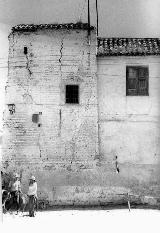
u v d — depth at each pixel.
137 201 20.44
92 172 20.66
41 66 21.34
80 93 21.14
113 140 20.88
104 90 21.19
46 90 21.20
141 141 20.84
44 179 20.64
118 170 20.64
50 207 20.30
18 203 18.83
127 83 21.25
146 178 20.56
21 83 21.31
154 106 21.00
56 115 21.02
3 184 20.44
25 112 21.11
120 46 21.72
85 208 19.91
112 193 20.52
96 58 21.36
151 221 16.19
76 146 20.81
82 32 21.50
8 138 20.98
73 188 20.58
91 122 20.94
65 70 21.28
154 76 21.19
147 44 21.94
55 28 21.44
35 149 20.86
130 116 21.00
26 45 21.50
